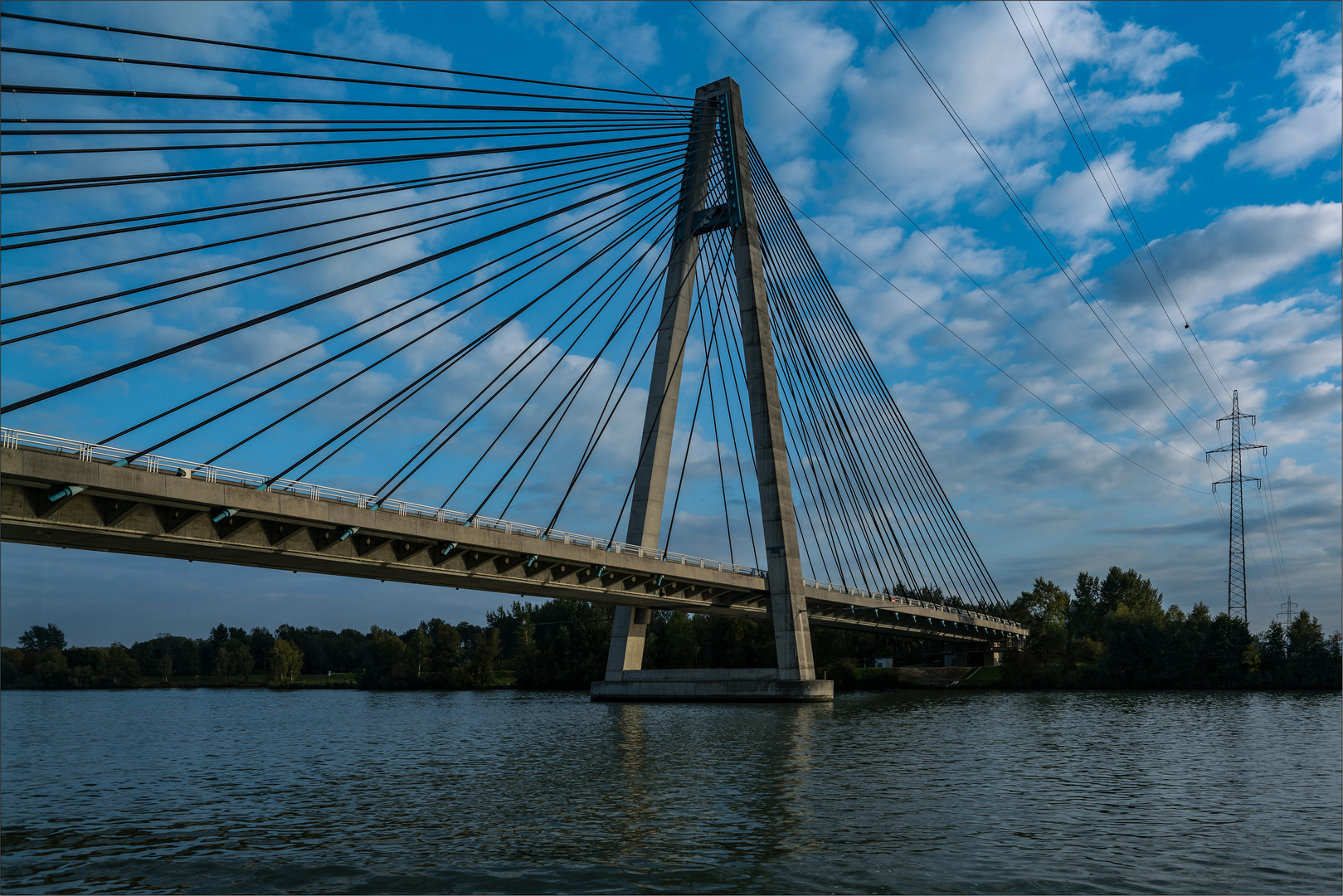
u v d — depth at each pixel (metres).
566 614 124.31
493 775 33.88
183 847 22.06
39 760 41.78
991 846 21.38
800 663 71.44
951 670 108.88
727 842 21.86
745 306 72.75
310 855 21.00
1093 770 33.91
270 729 59.50
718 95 76.00
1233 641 98.12
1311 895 17.64
